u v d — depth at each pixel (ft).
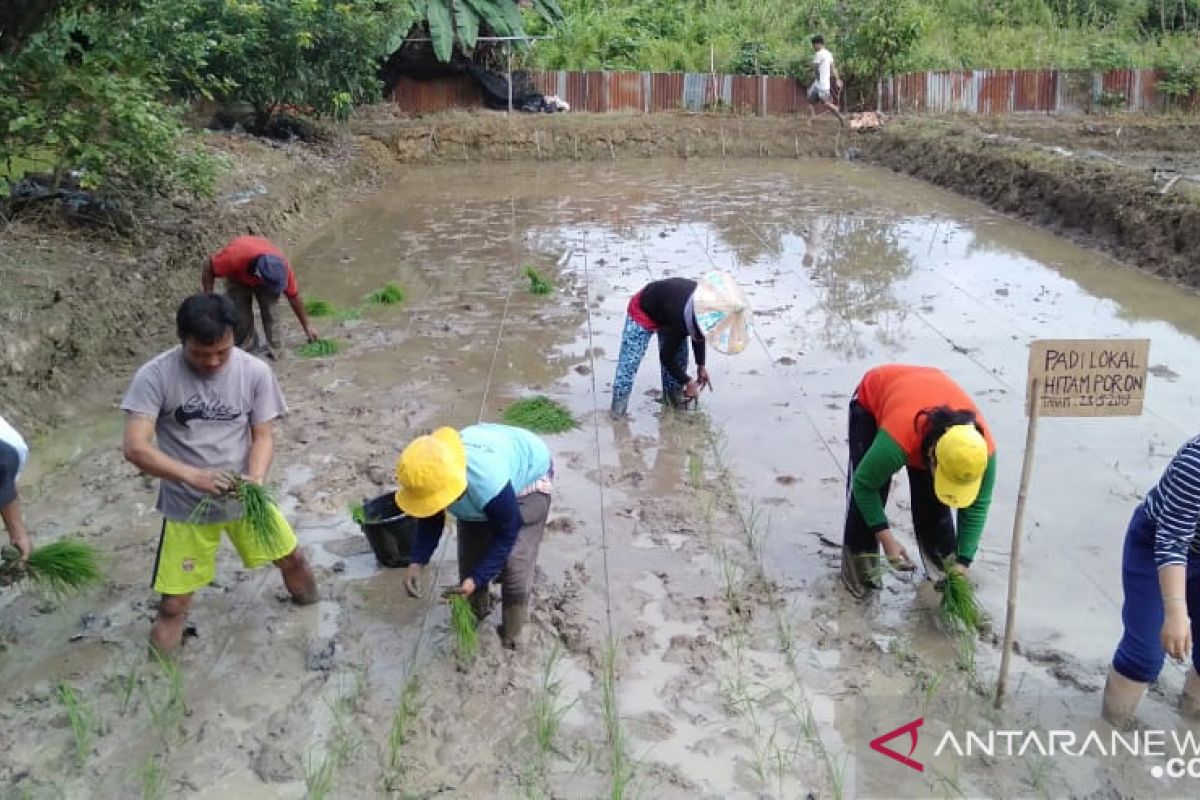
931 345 28.07
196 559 14.26
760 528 18.28
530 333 29.32
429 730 13.17
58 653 14.85
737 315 21.52
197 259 33.37
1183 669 14.20
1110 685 12.92
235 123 53.62
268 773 12.49
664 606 15.87
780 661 14.53
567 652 14.79
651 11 82.64
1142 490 19.43
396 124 66.64
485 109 71.31
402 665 14.53
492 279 35.50
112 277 28.40
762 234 42.86
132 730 13.26
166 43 34.47
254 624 15.55
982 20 84.48
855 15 72.69
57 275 26.50
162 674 14.37
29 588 16.46
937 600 15.98
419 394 24.67
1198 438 10.95
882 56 71.00
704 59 75.61
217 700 13.83
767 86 72.64
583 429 22.57
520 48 71.82
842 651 14.76
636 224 45.29
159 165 32.24
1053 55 76.95
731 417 23.25
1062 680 14.01
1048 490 19.44
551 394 24.64
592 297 32.96
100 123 30.07
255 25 49.01
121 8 31.32
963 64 76.89
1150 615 12.12
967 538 14.46
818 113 72.02
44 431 22.50
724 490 19.69
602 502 19.25
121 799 12.09
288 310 31.78
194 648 14.96
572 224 45.42
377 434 22.27
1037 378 12.43
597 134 67.62
